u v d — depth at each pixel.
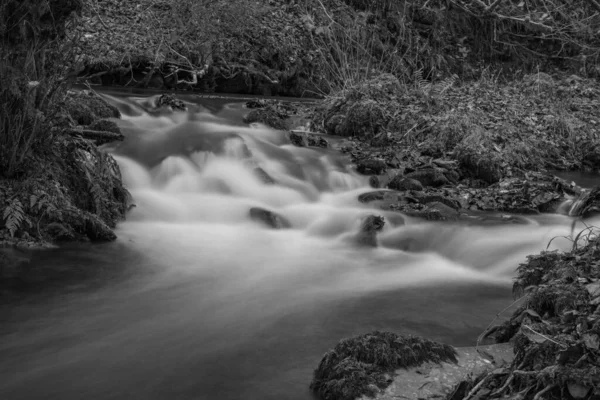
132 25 13.83
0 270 5.35
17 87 5.71
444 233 7.25
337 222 7.60
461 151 9.98
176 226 7.18
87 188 6.68
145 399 3.41
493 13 17.62
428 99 12.06
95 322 4.46
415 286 5.60
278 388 3.53
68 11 6.14
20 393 3.46
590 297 3.71
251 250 6.52
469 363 3.61
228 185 8.45
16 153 6.11
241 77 14.18
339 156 10.02
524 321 3.76
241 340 4.21
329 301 5.06
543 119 12.60
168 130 9.57
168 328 4.39
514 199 8.65
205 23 13.95
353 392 3.28
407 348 3.59
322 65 14.91
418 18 18.28
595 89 16.25
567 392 2.90
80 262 5.68
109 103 10.53
